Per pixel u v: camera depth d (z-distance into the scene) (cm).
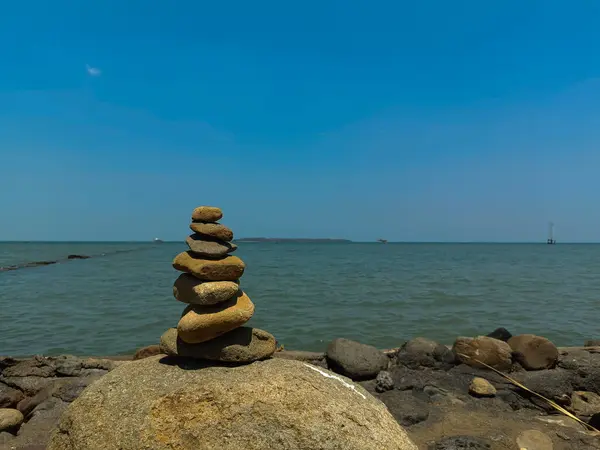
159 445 372
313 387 419
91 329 1274
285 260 5053
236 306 466
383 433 396
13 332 1238
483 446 501
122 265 4141
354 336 1176
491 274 3162
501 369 685
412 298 1864
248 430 377
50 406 593
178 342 468
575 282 2634
